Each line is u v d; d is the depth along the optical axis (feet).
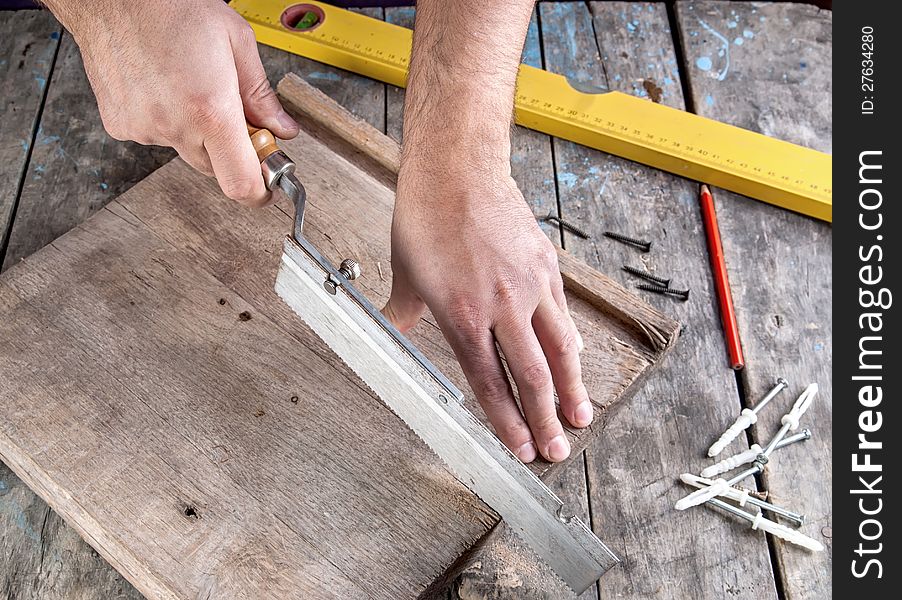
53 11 3.10
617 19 5.51
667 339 3.75
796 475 3.90
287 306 3.78
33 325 3.67
